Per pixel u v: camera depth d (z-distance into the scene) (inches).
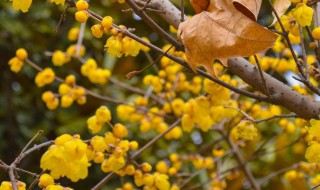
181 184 47.0
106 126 59.7
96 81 43.1
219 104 35.6
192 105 35.8
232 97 43.1
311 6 30.6
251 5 27.4
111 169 33.0
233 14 27.3
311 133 28.5
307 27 30.8
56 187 27.6
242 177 56.9
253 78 31.6
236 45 27.1
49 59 64.9
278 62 39.4
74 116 64.8
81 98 40.9
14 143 63.7
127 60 64.8
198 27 27.5
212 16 27.5
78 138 27.9
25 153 28.3
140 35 65.7
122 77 63.7
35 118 65.7
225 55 27.3
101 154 31.0
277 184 61.6
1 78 64.7
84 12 28.4
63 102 40.6
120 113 42.8
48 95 40.8
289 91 31.2
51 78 40.8
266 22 66.2
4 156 63.5
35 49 64.1
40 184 28.0
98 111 34.1
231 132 46.5
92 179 63.9
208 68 27.5
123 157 33.3
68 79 40.8
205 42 27.4
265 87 30.5
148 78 42.3
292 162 59.8
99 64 64.9
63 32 65.1
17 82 65.6
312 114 31.1
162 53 29.6
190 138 62.4
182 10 29.4
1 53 64.1
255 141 58.9
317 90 29.6
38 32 64.4
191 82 49.0
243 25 27.1
